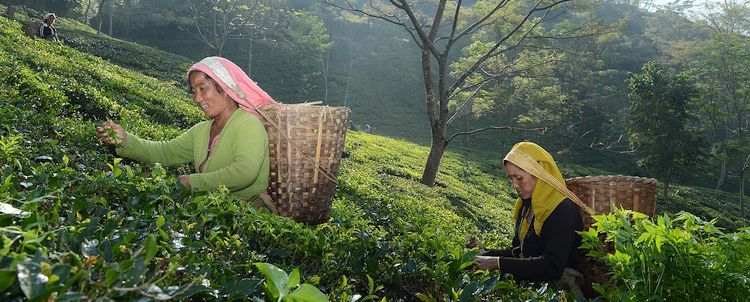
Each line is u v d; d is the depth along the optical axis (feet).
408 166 74.69
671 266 7.43
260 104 11.37
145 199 8.96
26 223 5.43
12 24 53.67
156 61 110.93
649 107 116.88
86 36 116.78
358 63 230.89
